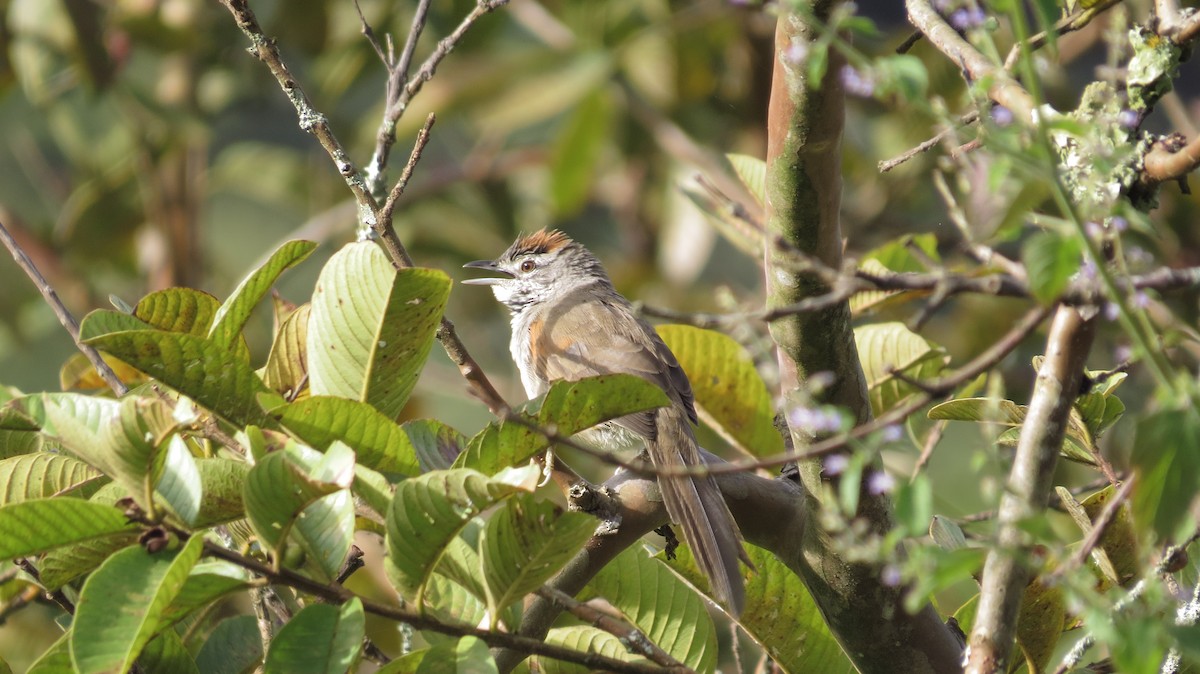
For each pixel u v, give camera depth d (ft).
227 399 22.72
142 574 18.85
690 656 25.64
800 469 23.54
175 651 22.90
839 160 21.48
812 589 24.84
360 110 61.46
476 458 22.66
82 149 57.88
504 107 40.60
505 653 24.16
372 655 25.61
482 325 56.70
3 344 56.34
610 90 40.57
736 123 52.95
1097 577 24.77
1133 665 14.79
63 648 19.89
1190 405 15.78
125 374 30.73
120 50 53.11
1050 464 19.85
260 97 57.57
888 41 44.68
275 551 19.69
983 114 16.80
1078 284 17.07
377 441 22.47
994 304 43.65
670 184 52.60
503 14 47.80
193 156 57.77
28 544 19.29
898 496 15.93
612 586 25.94
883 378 30.94
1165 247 41.86
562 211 34.76
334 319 24.07
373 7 52.19
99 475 24.03
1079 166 19.01
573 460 43.68
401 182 25.12
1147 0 31.89
